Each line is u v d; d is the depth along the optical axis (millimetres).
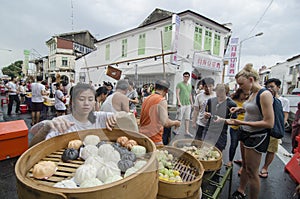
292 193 2236
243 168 2031
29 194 627
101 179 746
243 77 1683
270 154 2521
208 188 1654
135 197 709
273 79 2734
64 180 736
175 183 1165
